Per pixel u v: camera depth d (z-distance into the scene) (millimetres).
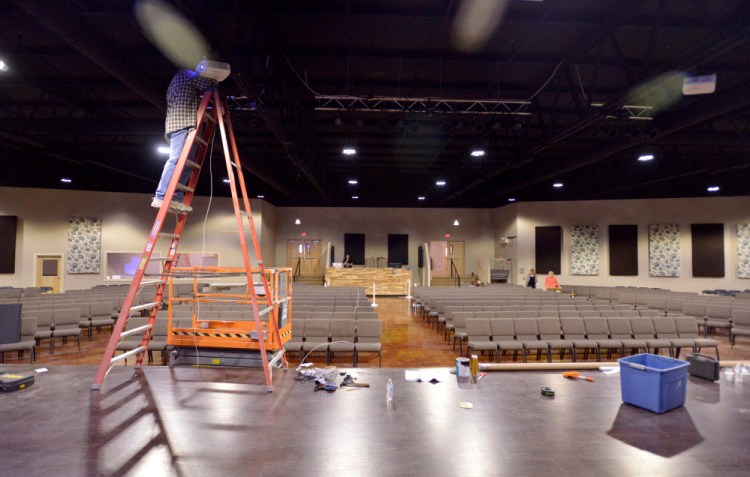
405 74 6883
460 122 7672
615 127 7832
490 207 18625
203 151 3656
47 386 3191
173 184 3092
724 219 13625
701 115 6645
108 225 13680
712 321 7516
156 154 11820
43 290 11664
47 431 2426
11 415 2643
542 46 5891
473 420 2691
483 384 3451
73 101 7527
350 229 18469
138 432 2436
